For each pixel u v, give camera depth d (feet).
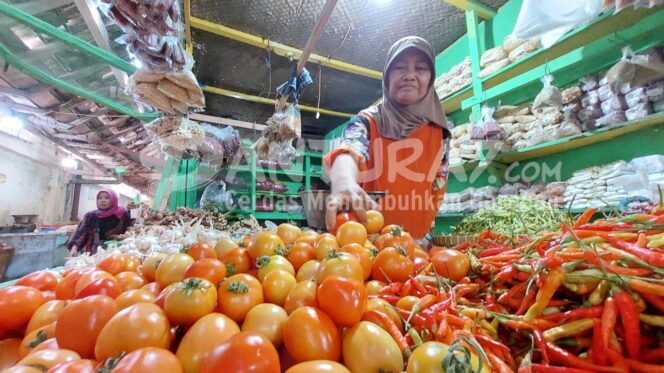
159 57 5.17
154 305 1.56
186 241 6.00
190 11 7.59
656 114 4.60
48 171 25.66
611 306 1.44
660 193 2.02
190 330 1.44
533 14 5.03
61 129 11.65
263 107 13.25
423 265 2.43
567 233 1.92
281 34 8.57
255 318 1.60
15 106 9.45
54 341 1.55
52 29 5.41
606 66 5.76
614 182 5.21
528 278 1.77
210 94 11.85
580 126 5.73
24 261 11.15
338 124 15.30
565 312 1.56
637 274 1.51
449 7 7.80
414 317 1.68
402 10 7.81
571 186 5.93
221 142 10.16
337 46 9.18
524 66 6.73
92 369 1.21
